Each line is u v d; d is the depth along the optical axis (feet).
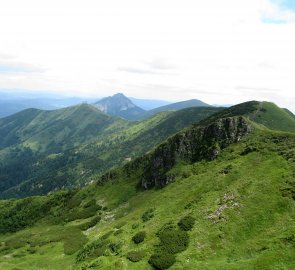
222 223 197.57
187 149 376.89
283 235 163.84
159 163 395.96
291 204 193.36
